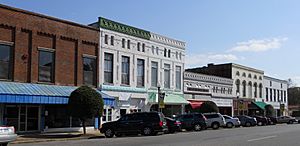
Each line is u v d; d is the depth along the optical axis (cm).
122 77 3819
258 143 2025
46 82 3111
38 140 2442
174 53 4588
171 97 4397
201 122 3759
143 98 4053
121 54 3797
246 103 6356
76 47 3372
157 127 2880
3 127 1862
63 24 3266
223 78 5728
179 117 3828
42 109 3056
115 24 3741
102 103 2842
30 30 3017
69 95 2998
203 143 2011
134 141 2217
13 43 2898
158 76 4297
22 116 2912
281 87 7931
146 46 4131
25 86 2850
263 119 5459
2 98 2528
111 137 2819
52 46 3181
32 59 3012
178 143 2017
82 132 3200
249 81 6550
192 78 4938
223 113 5806
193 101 4906
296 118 6762
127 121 2898
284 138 2416
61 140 2522
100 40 3578
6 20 2856
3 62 2844
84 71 3431
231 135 2755
